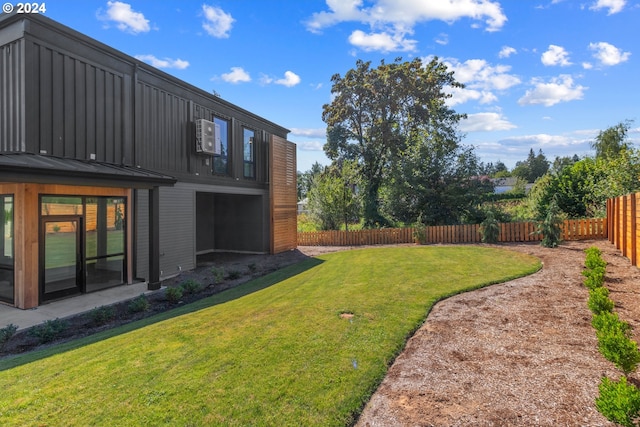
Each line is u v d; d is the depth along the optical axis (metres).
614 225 11.23
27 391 3.39
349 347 4.12
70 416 2.93
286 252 14.91
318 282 8.26
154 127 9.78
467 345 4.12
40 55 7.10
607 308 4.52
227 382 3.39
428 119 22.41
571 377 3.27
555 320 4.82
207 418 2.85
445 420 2.72
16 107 6.95
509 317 5.04
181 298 7.87
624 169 13.88
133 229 9.50
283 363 3.76
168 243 10.24
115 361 4.00
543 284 6.87
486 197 18.80
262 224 14.89
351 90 25.25
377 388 3.28
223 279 9.67
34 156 6.81
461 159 18.23
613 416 2.34
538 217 16.47
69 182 6.61
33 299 7.09
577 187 16.53
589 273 6.29
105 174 7.11
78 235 8.06
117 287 8.86
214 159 12.34
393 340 4.32
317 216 20.28
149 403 3.08
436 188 18.55
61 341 5.41
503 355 3.81
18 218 7.04
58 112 7.41
